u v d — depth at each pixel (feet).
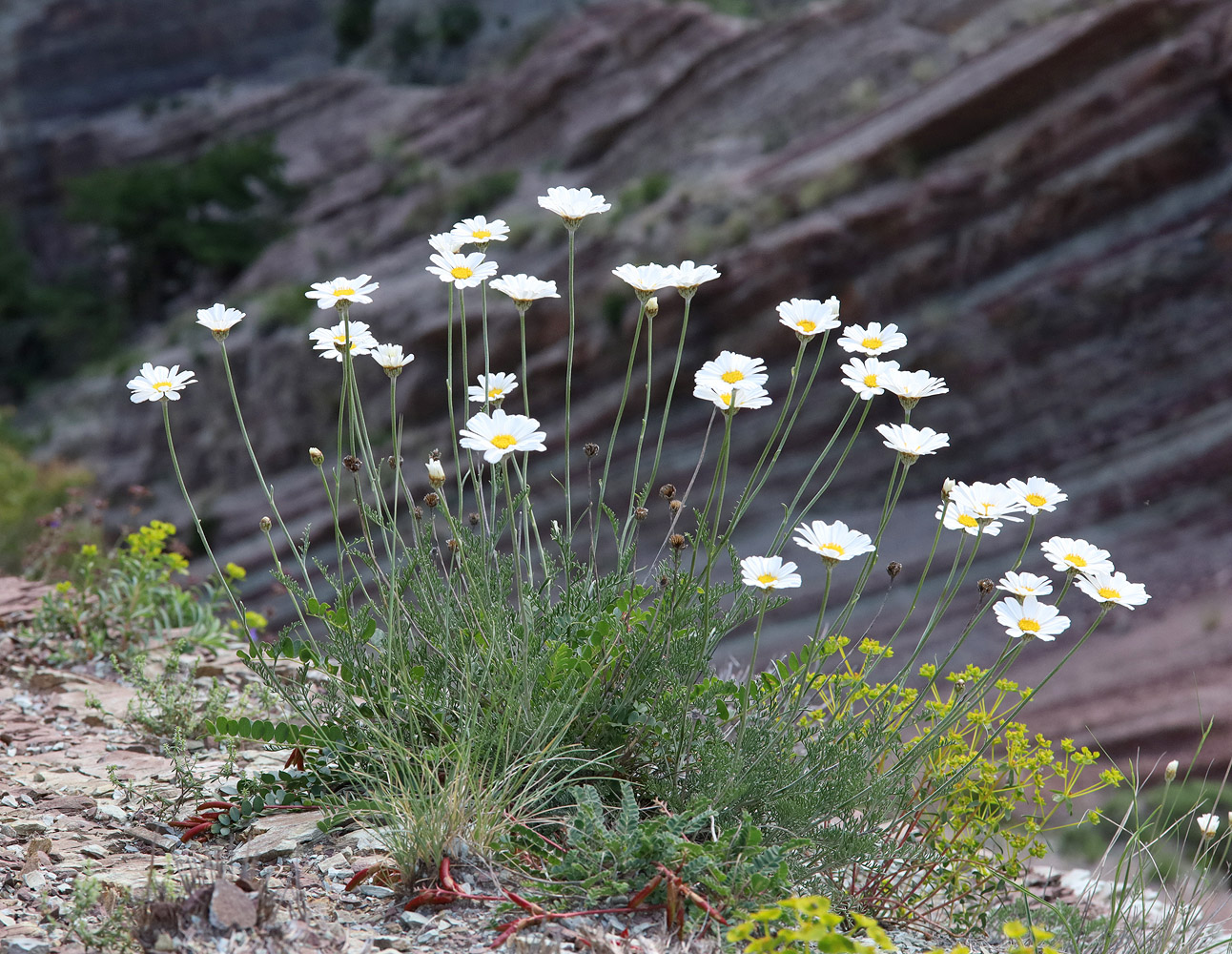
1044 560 53.42
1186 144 65.41
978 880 9.51
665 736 8.43
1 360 150.20
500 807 7.84
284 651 8.84
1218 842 9.37
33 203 163.63
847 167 76.23
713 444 69.41
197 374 105.50
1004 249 69.92
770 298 74.59
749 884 7.20
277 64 171.42
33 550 19.20
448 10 161.79
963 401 67.87
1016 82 71.15
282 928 6.70
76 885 6.88
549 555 9.29
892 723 8.95
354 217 139.74
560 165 125.08
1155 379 63.16
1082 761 9.48
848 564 56.70
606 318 79.61
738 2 127.65
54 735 11.11
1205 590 50.11
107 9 165.48
